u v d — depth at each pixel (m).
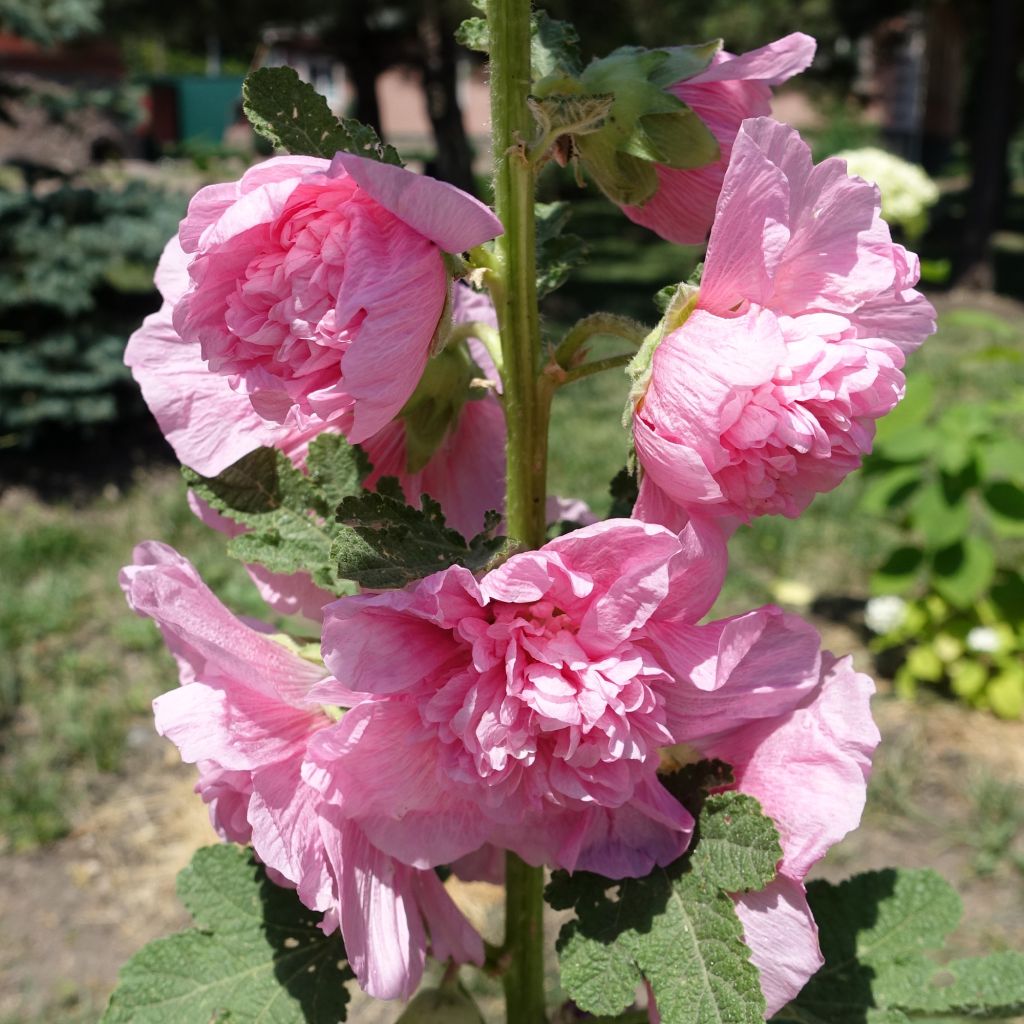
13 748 1.12
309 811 0.29
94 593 1.42
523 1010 0.39
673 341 0.27
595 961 0.29
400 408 0.27
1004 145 3.51
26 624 1.34
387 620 0.27
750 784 0.31
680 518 0.29
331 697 0.28
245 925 0.35
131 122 3.14
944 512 1.14
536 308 0.32
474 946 0.32
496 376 0.37
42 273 1.80
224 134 8.25
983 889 0.95
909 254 0.29
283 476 0.33
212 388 0.32
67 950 0.90
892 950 0.36
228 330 0.26
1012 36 3.47
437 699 0.27
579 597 0.27
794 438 0.25
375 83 3.30
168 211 2.00
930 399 1.17
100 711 1.17
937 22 5.68
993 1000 0.35
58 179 2.16
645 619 0.26
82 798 1.07
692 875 0.30
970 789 1.06
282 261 0.25
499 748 0.27
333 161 0.24
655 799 0.30
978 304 3.43
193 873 0.36
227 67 10.45
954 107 7.03
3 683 1.19
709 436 0.26
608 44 2.60
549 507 0.40
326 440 0.33
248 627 0.32
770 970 0.30
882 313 0.29
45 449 1.89
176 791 1.08
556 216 0.37
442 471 0.36
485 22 0.33
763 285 0.26
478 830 0.30
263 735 0.29
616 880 0.30
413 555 0.29
